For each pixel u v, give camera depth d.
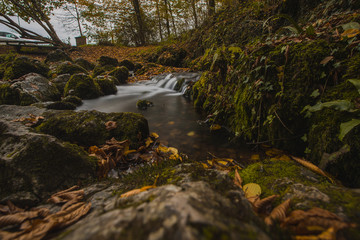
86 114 2.70
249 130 2.57
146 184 1.32
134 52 15.73
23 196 1.30
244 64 2.68
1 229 0.97
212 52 4.78
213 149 2.56
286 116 2.07
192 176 1.21
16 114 3.13
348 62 1.73
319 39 2.01
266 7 6.37
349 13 2.80
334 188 1.07
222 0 10.16
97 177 1.68
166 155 2.31
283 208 0.91
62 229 0.92
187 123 3.62
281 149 2.24
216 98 3.64
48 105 4.12
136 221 0.50
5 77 6.14
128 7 17.89
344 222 0.77
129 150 2.27
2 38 14.27
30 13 13.45
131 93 6.65
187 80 6.64
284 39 2.42
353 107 1.43
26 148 1.52
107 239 0.46
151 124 3.65
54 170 1.51
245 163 2.16
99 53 15.95
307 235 0.71
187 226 0.44
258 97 2.33
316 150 1.76
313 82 1.89
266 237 0.49
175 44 13.52
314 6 4.63
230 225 0.50
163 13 17.58
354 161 1.41
